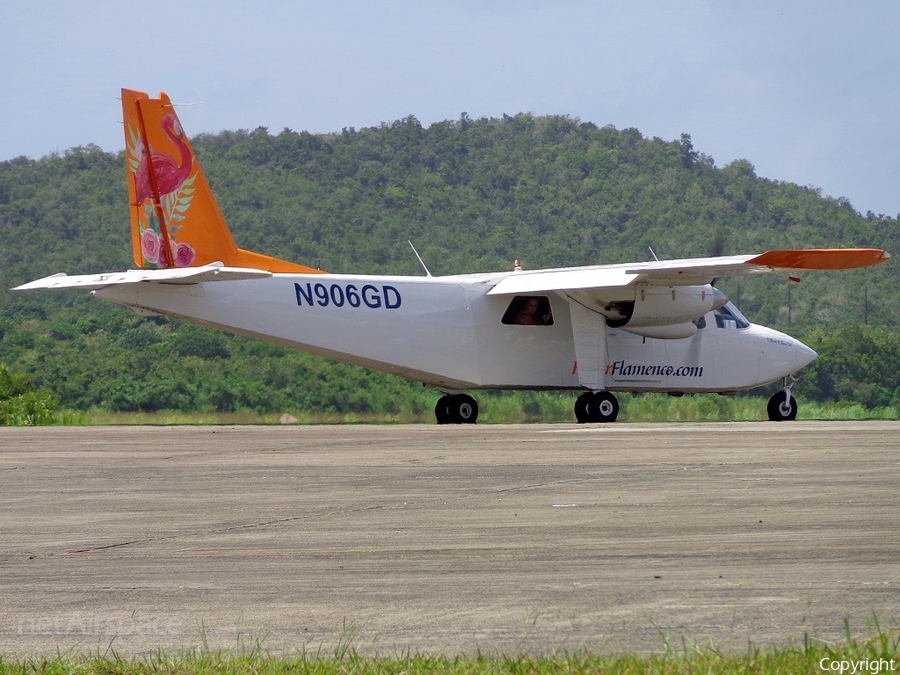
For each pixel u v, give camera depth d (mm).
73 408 172500
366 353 85625
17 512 40688
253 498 43406
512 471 50500
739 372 96938
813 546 32938
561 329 91250
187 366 183750
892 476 47406
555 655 23109
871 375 194250
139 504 42219
